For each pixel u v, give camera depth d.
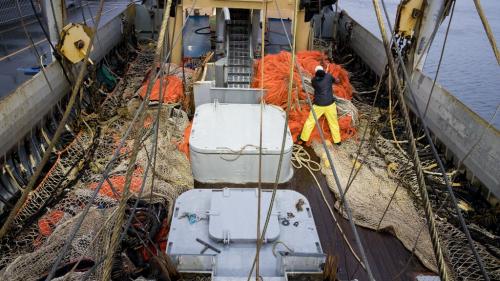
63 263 4.28
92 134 7.40
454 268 4.83
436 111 7.42
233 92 7.70
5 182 5.80
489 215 5.69
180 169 6.39
